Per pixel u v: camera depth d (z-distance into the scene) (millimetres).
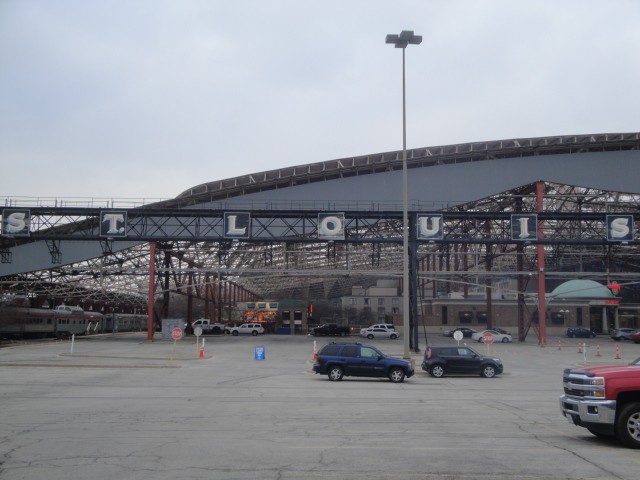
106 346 53156
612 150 67125
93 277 73938
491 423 13836
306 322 103062
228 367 33719
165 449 10469
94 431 12383
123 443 11039
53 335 73938
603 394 10781
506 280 106625
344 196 66875
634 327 98000
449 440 11453
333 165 66875
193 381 25250
